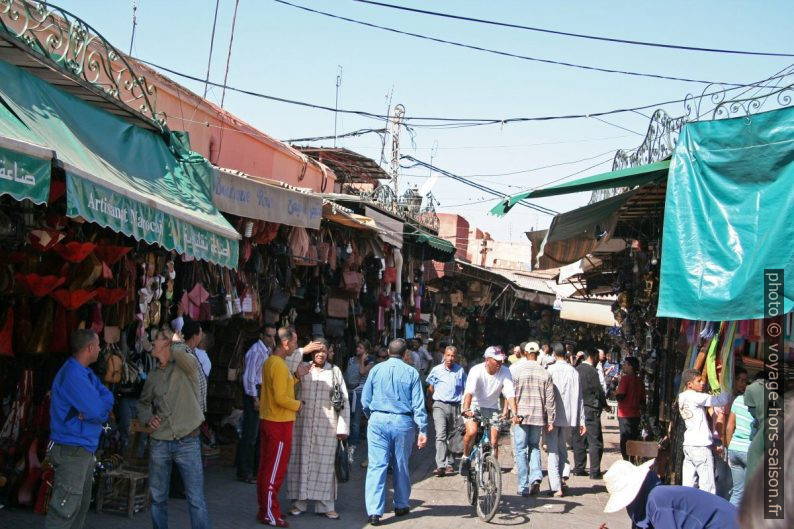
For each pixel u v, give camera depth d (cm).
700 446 870
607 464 1509
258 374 1070
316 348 939
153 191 760
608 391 2409
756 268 745
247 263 1191
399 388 931
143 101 1134
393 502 1018
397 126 2495
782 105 782
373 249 1641
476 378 1045
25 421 796
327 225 1455
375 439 919
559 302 2981
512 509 1014
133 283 876
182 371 712
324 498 920
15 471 780
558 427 1155
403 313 2119
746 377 881
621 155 1192
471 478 990
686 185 826
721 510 459
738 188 798
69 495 625
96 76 946
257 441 1084
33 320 786
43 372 834
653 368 1353
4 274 731
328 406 928
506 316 3189
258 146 1564
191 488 709
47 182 541
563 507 1044
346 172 2225
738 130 802
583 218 1098
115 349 856
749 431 814
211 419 1235
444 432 1266
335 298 1552
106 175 654
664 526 455
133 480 810
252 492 1013
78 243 759
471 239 4078
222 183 947
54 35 743
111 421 888
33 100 656
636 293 1462
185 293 1001
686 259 808
